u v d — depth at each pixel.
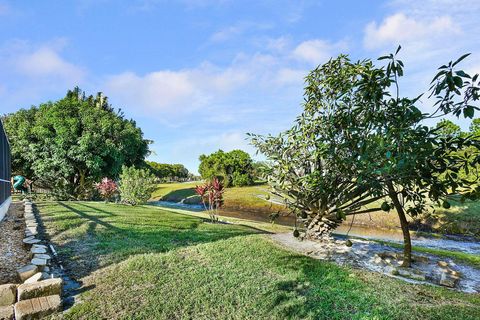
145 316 3.49
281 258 5.74
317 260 5.93
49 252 5.71
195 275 4.62
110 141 21.16
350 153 5.13
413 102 3.72
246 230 9.44
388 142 3.67
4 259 5.19
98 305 3.69
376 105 4.24
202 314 3.57
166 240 7.07
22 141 20.22
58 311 3.54
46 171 20.34
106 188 17.52
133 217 10.23
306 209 7.53
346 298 4.06
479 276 6.12
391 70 3.72
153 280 4.40
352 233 12.48
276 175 7.23
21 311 3.35
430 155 3.95
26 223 7.91
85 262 5.25
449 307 4.04
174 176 67.62
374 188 4.19
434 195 4.39
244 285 4.34
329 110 6.71
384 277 5.31
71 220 8.78
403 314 3.65
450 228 12.32
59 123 19.89
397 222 13.87
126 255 5.68
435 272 5.98
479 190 4.16
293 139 7.07
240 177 29.09
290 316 3.54
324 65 6.96
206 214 15.51
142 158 26.44
